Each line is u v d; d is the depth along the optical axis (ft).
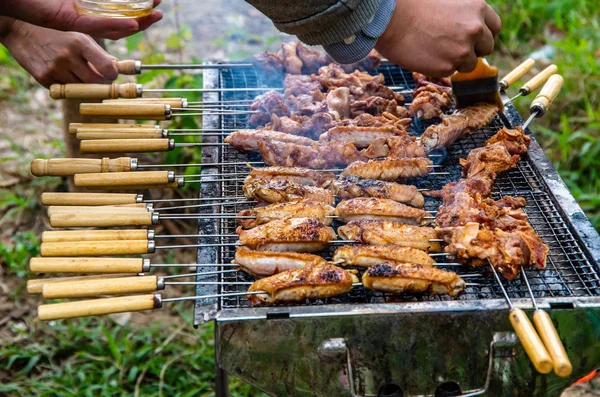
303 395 2.98
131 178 3.44
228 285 3.06
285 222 3.19
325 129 3.89
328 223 3.35
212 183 3.55
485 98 3.90
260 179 3.46
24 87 6.83
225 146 3.89
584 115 6.39
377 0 3.08
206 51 7.03
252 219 3.30
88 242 3.07
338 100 3.99
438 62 3.30
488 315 2.85
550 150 6.03
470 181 3.42
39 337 4.68
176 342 4.69
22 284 4.98
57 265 2.98
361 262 3.08
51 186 5.67
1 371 4.47
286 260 3.05
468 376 2.96
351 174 3.55
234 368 2.92
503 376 2.97
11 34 4.00
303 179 3.54
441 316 2.85
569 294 2.98
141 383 4.45
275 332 2.85
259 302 2.96
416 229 3.22
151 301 2.90
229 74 4.55
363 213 3.28
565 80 6.56
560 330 2.88
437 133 3.69
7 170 5.83
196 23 7.54
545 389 3.00
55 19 3.39
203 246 3.14
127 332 4.73
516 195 3.50
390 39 3.27
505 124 4.00
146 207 3.30
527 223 3.22
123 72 4.11
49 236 3.10
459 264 3.11
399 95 4.14
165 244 5.34
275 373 2.94
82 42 3.95
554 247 3.21
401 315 2.84
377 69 4.62
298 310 2.83
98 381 4.42
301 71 4.55
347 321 2.84
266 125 3.88
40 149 6.08
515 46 7.36
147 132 3.71
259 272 3.06
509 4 7.93
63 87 3.88
